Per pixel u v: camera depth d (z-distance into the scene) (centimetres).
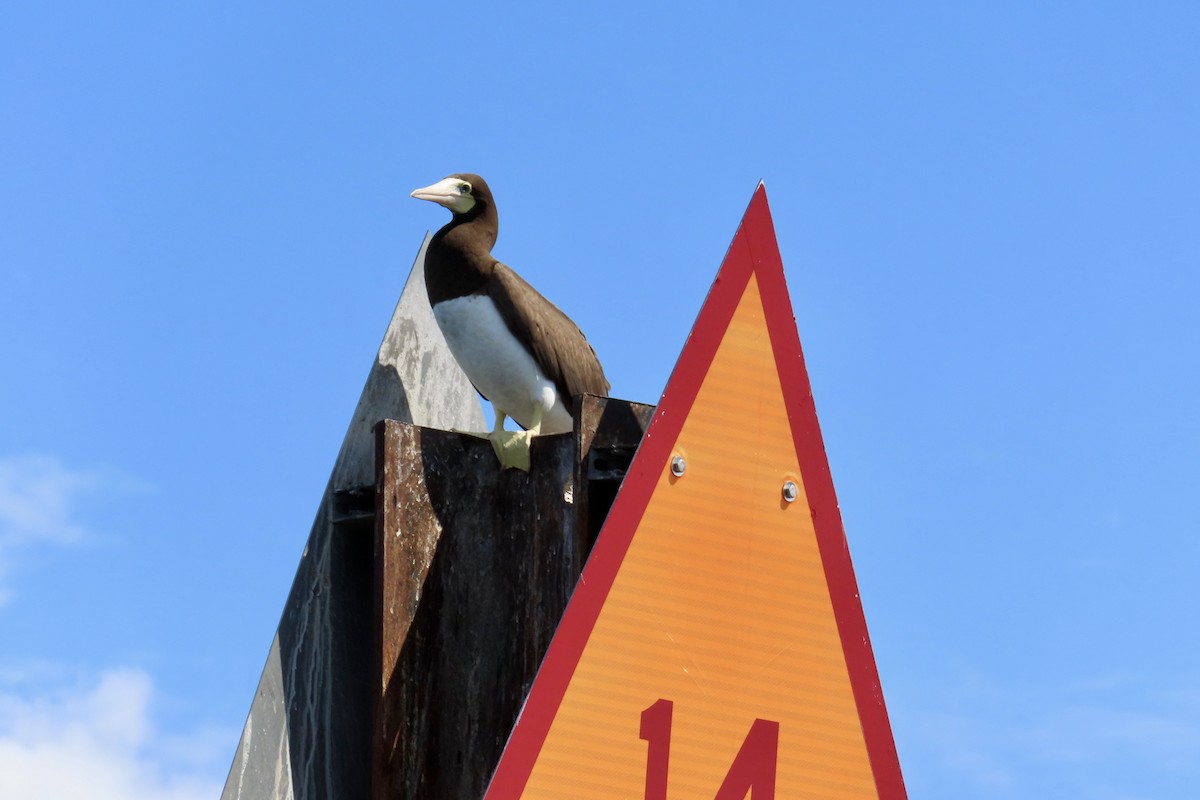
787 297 791
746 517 759
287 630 919
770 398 776
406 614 887
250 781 874
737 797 730
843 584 769
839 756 753
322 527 957
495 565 922
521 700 887
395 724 870
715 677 739
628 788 714
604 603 727
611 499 887
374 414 1002
